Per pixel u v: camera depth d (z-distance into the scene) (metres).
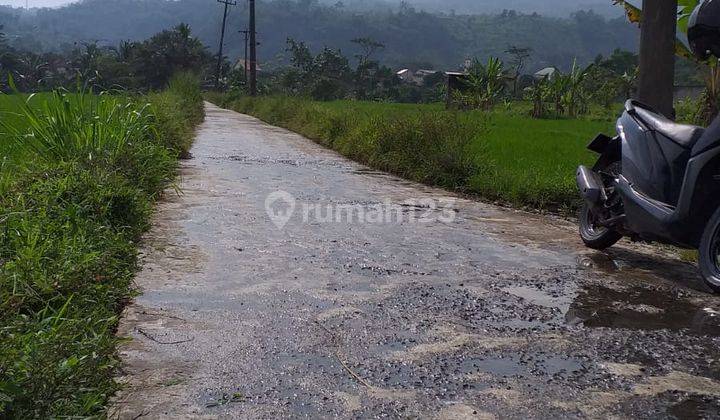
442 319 3.77
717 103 13.88
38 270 3.51
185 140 11.97
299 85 72.44
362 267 4.79
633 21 11.16
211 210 6.68
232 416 2.59
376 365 3.11
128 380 2.85
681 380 3.06
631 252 5.66
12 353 2.41
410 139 10.66
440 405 2.74
